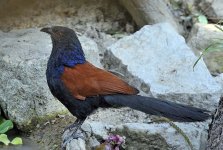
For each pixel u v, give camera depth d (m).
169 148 10.01
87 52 12.18
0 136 10.98
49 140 11.00
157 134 10.09
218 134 9.34
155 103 9.48
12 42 12.44
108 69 12.60
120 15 14.54
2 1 13.61
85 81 9.76
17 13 13.90
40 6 14.20
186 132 10.10
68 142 10.07
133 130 10.14
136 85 11.68
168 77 11.57
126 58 12.29
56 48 9.97
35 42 12.45
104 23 14.41
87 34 13.91
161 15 13.91
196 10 14.54
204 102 11.01
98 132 10.25
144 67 11.96
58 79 9.89
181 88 11.19
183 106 9.41
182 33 14.16
